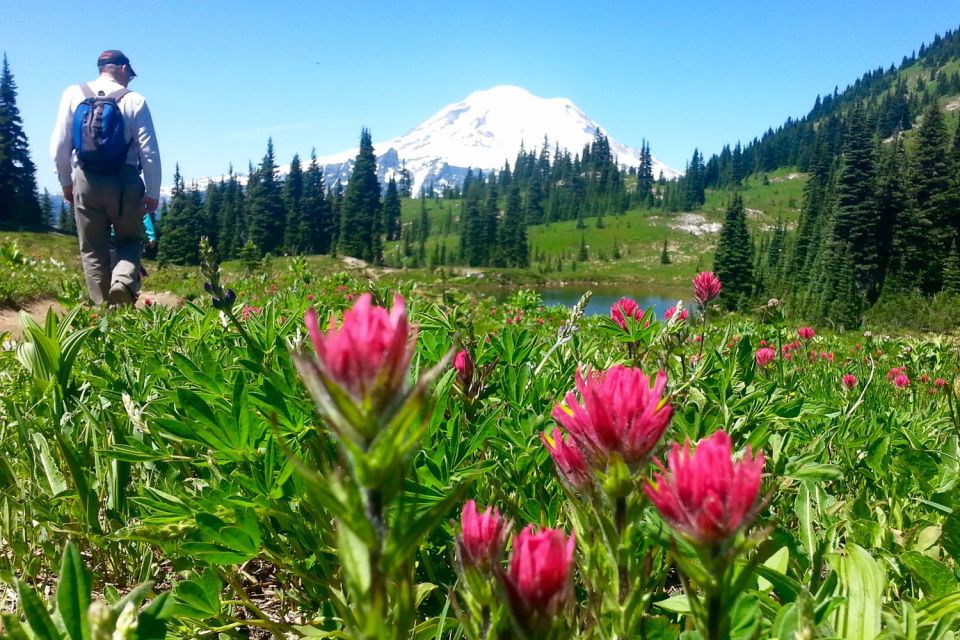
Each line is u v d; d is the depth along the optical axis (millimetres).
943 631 1386
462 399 2662
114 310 6727
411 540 809
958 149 67438
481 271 140625
